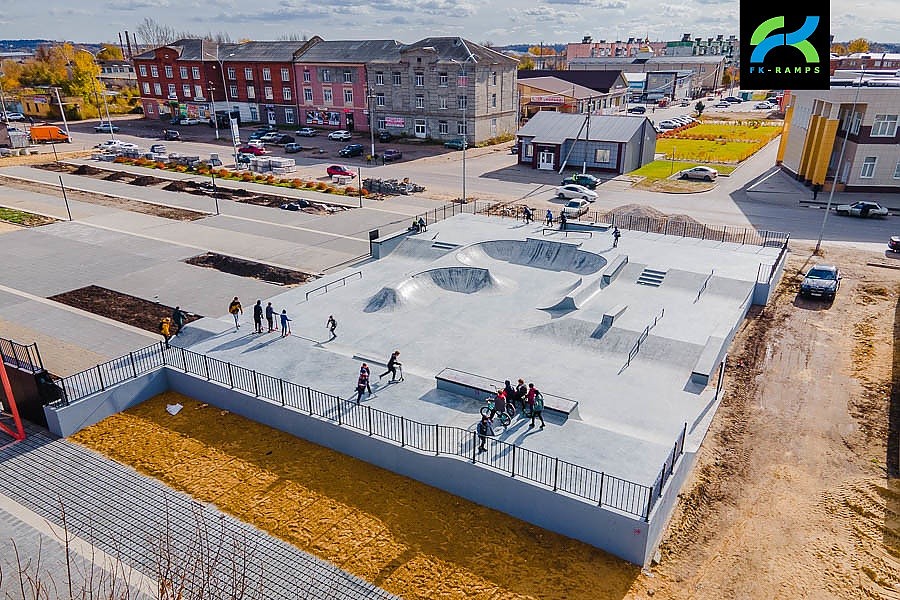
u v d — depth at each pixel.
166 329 22.67
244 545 14.23
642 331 23.05
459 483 15.86
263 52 85.00
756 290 27.52
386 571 13.59
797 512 15.45
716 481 16.64
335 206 45.19
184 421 19.42
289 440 18.39
